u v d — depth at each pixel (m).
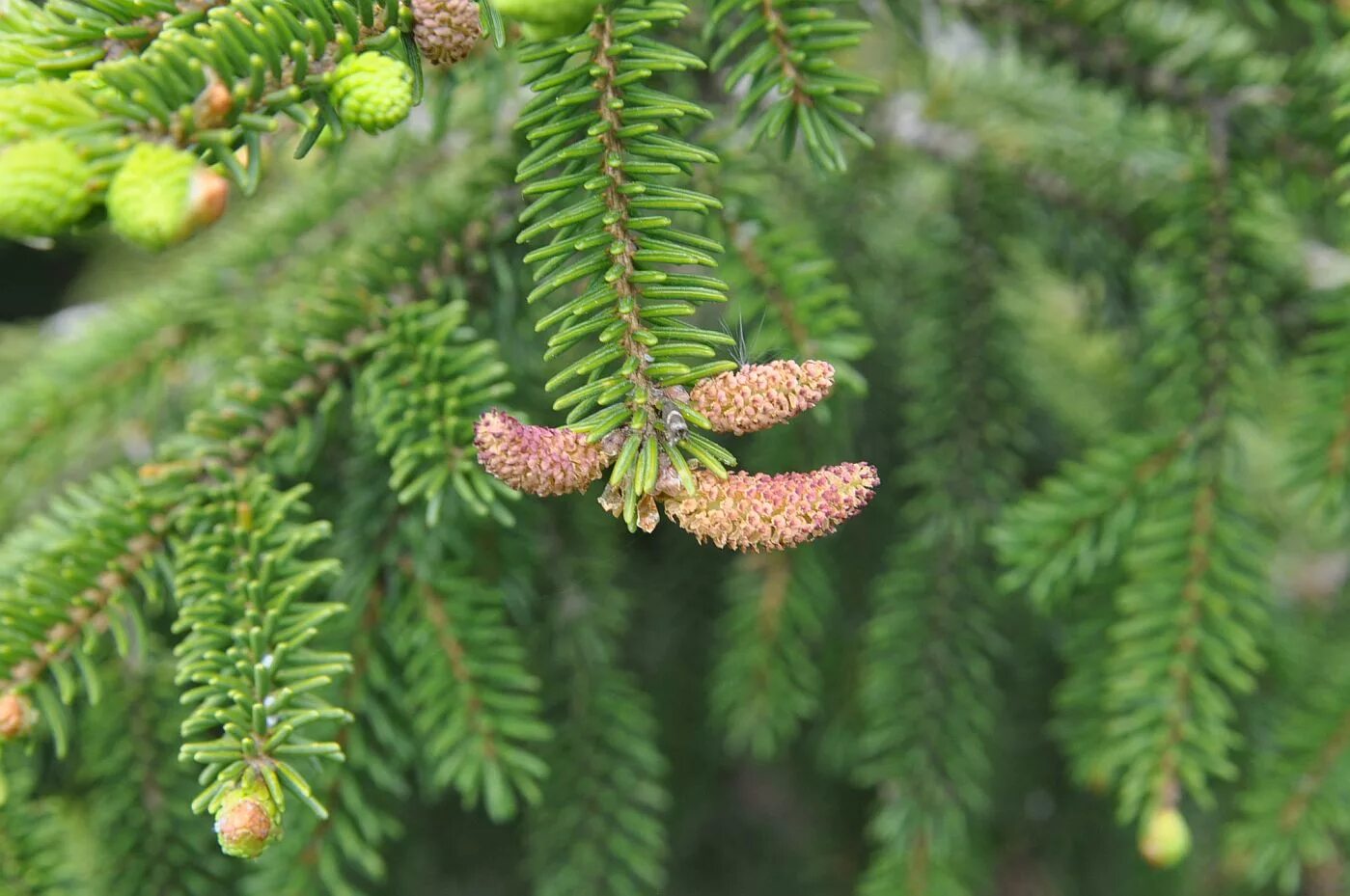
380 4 0.32
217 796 0.33
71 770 0.43
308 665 0.34
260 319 0.42
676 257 0.32
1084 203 0.47
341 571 0.35
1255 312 0.41
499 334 0.39
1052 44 0.41
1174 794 0.40
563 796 0.43
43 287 0.81
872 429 0.53
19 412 0.42
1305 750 0.42
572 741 0.43
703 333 0.32
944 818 0.44
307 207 0.44
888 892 0.44
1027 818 0.56
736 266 0.38
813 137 0.35
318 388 0.38
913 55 0.51
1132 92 0.42
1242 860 0.53
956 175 0.49
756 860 0.66
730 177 0.38
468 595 0.38
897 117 0.52
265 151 0.36
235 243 0.45
